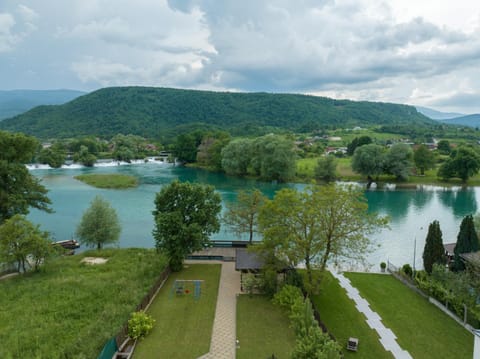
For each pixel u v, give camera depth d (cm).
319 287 3659
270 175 12188
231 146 13612
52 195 9606
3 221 5269
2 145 5597
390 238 6316
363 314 3269
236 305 3331
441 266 3731
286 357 2527
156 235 4203
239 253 4022
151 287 3488
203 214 4244
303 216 3322
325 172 12244
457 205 9050
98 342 2520
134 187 10956
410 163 12019
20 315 3066
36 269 4247
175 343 2678
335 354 2044
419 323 3125
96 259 4803
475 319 3000
